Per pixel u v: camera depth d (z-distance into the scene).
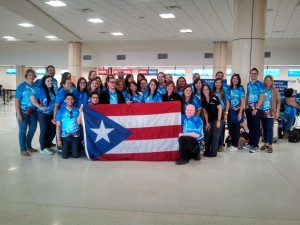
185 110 5.14
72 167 4.57
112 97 5.41
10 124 9.96
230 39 15.54
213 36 14.76
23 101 5.25
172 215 2.89
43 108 5.27
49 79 5.37
